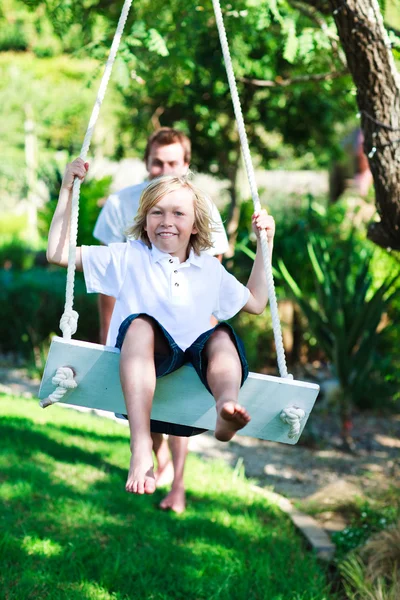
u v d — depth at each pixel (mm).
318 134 10078
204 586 3719
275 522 4758
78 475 4992
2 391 8203
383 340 8570
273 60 8117
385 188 4027
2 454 5098
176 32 5645
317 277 7156
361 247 9336
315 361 9539
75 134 17922
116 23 5637
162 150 4309
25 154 18734
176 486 4598
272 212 10883
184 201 3025
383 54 3881
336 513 5125
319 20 5066
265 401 2830
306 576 3947
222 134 9750
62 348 2748
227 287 3188
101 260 3057
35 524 4090
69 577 3613
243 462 6465
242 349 2826
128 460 5484
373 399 8180
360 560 4062
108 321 4695
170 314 3014
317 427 7574
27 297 10070
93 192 10750
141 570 3760
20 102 17828
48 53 17719
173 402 2846
